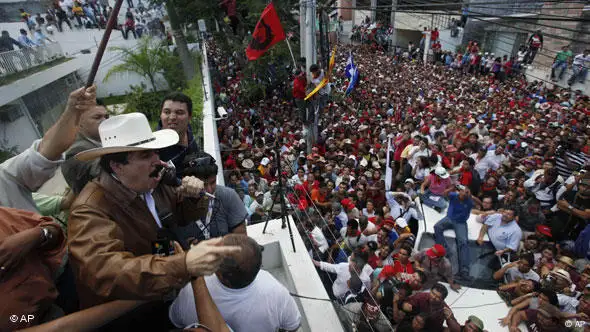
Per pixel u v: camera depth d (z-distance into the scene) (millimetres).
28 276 1401
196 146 3652
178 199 2068
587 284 4676
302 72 10852
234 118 14078
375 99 16969
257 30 10078
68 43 19062
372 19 27406
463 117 12492
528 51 15867
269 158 9641
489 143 9836
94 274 1271
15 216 1534
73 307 1834
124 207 1621
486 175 8430
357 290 4031
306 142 11148
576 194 6262
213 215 2678
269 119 15430
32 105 13703
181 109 3188
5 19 16078
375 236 5992
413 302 4328
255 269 1781
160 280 1198
